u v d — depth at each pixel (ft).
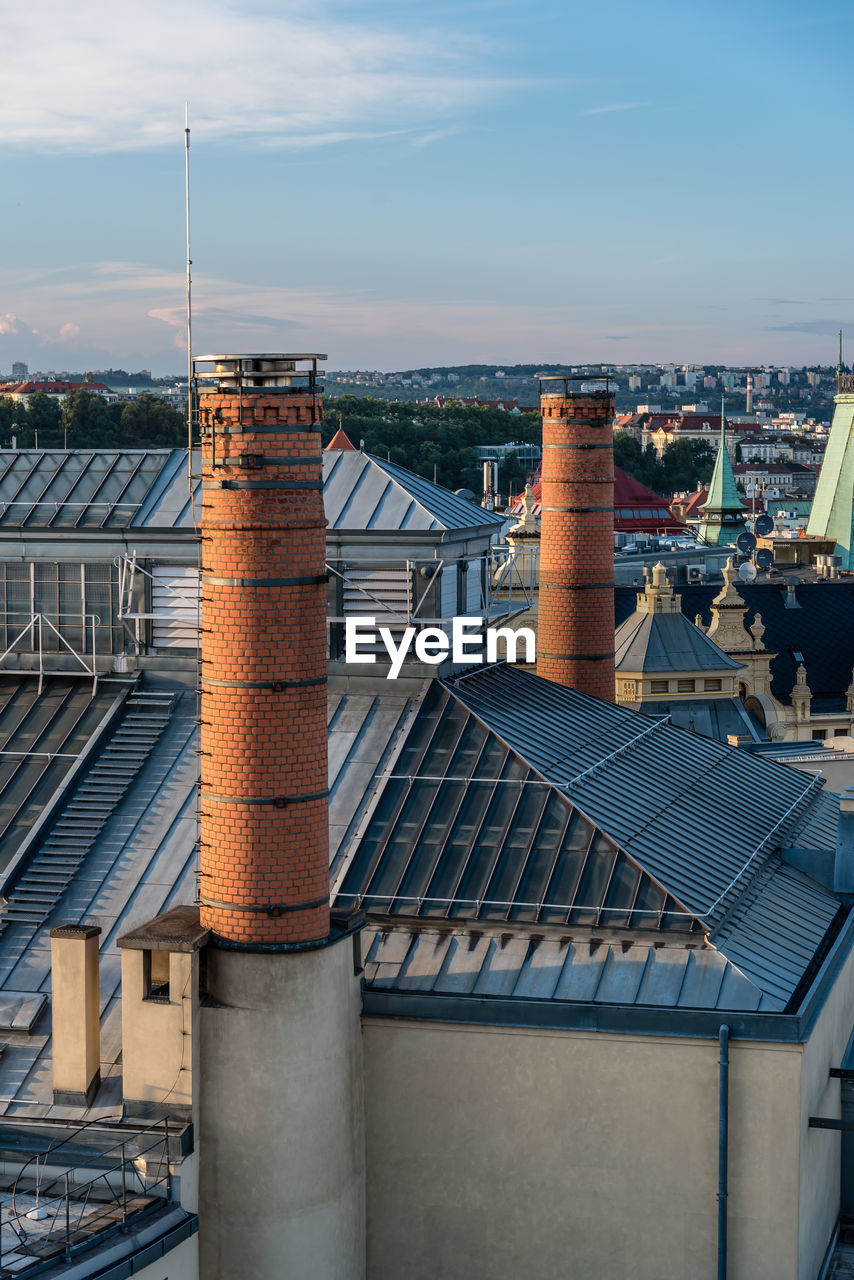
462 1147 120.16
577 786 136.87
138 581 154.71
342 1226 118.11
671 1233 116.88
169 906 130.62
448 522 151.74
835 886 148.56
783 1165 114.83
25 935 129.90
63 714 151.12
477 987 120.16
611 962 120.67
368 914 126.21
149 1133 113.09
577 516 180.65
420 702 145.18
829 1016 129.80
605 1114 117.60
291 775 113.91
